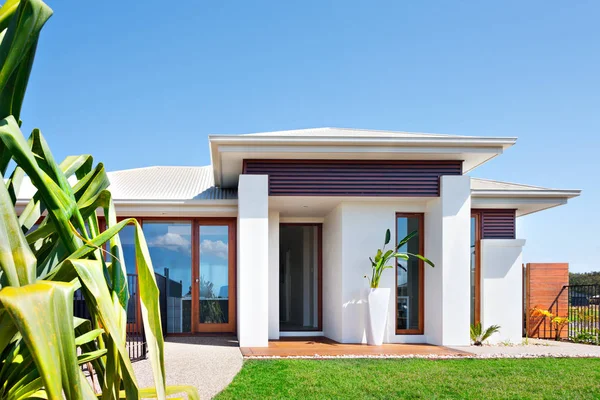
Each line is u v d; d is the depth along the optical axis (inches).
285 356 311.4
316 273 455.8
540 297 465.4
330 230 423.5
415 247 392.2
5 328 55.9
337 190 361.4
